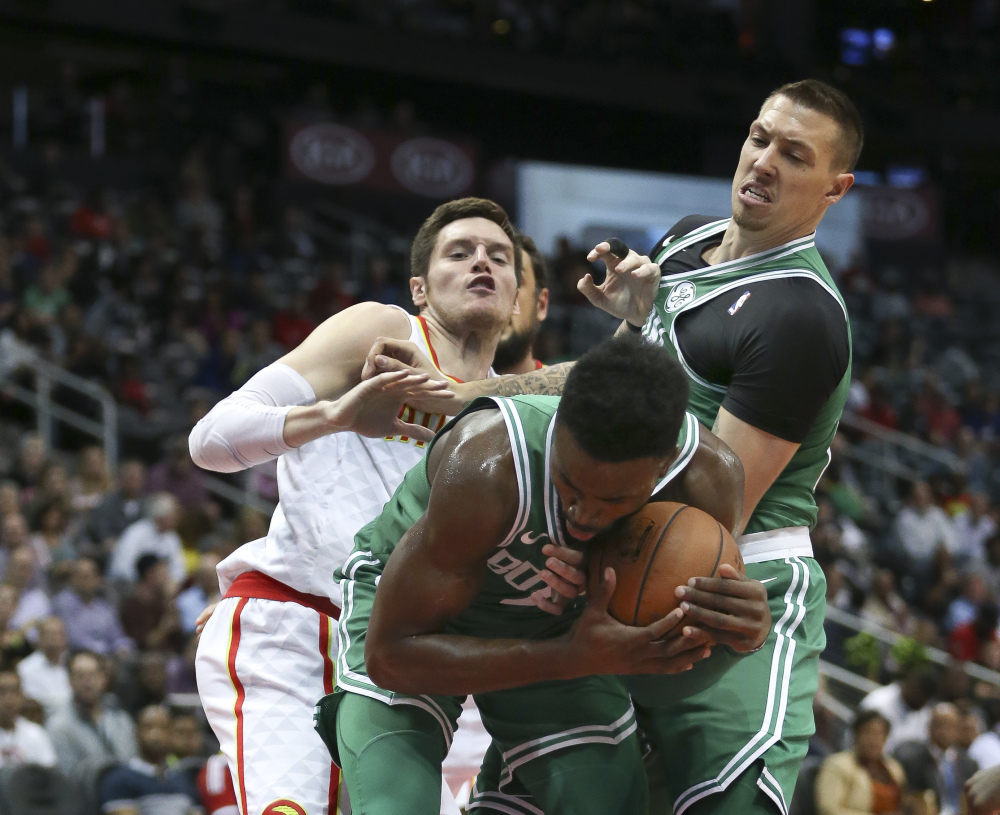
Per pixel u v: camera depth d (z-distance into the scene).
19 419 13.74
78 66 25.81
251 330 16.30
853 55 27.81
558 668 2.83
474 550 2.88
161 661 8.73
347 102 26.77
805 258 3.61
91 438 13.87
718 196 24.91
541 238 23.69
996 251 29.23
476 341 4.21
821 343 3.44
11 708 7.79
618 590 2.81
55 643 8.75
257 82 26.23
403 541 2.95
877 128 27.28
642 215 24.36
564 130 28.05
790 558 3.60
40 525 10.81
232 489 13.02
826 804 7.51
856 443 18.95
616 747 3.28
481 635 3.25
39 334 14.37
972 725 9.52
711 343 3.56
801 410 3.44
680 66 26.28
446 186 23.27
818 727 9.79
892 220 26.41
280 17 23.64
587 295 3.90
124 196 20.61
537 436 2.87
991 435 21.42
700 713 3.36
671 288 3.74
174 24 22.92
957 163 29.23
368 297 19.28
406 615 2.93
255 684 4.06
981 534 17.05
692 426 3.01
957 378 22.88
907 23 28.17
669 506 2.88
